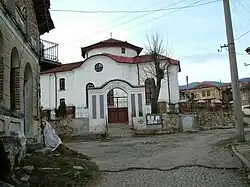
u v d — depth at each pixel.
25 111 16.98
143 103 32.50
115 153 17.94
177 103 38.94
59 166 11.56
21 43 14.91
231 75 18.77
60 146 16.84
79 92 45.94
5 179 5.38
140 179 10.80
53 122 32.00
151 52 43.19
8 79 12.70
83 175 10.83
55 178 10.02
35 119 17.44
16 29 13.83
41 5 19.03
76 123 32.06
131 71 45.56
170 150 17.91
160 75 40.56
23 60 15.30
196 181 10.15
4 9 11.90
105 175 11.62
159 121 31.72
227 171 11.36
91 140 28.05
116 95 39.50
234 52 18.70
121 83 32.75
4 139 10.00
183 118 32.41
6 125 11.04
